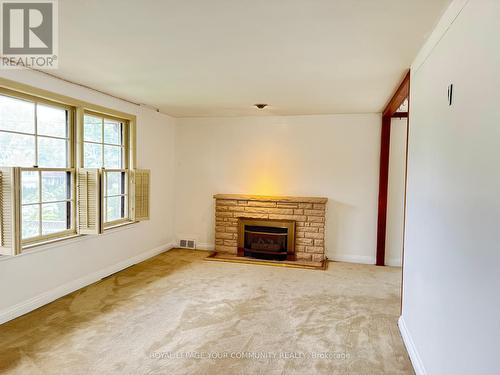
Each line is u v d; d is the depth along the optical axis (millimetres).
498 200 1265
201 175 5965
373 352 2625
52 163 3521
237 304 3521
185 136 6000
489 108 1362
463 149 1649
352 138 5336
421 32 2223
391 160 5199
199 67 3043
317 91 3871
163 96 4262
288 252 5324
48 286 3449
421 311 2357
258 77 3338
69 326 2941
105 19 2082
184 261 5176
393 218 5211
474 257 1479
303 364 2432
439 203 2016
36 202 3334
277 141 5637
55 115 3559
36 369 2293
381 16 1998
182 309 3363
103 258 4285
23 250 3125
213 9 1930
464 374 1570
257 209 5445
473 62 1541
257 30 2219
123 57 2793
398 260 5195
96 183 3678
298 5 1867
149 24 2141
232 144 5820
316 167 5492
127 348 2598
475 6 1526
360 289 4055
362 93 3943
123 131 4684
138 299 3600
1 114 2990
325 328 3014
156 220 5531
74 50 2641
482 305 1384
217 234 5625
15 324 2953
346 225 5395
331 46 2488
